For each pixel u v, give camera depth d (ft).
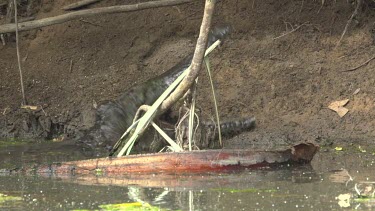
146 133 41.34
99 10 51.01
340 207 28.19
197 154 35.83
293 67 49.16
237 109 47.42
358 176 34.42
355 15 50.90
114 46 53.57
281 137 44.62
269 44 50.88
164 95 37.70
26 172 36.68
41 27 52.49
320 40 50.65
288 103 47.14
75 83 51.55
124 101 46.37
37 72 52.90
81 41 54.19
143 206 28.43
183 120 38.04
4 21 55.77
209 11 35.58
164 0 50.70
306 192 31.01
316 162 38.42
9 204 29.37
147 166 35.83
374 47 49.52
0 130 49.01
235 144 44.04
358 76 47.83
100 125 45.44
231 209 28.04
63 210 28.14
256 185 32.63
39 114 49.34
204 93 48.52
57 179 34.88
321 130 44.86
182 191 31.50
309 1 52.47
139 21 54.29
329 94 47.16
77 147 44.86
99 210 27.94
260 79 48.88
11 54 54.39
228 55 50.60
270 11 52.75
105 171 36.09
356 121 44.98
